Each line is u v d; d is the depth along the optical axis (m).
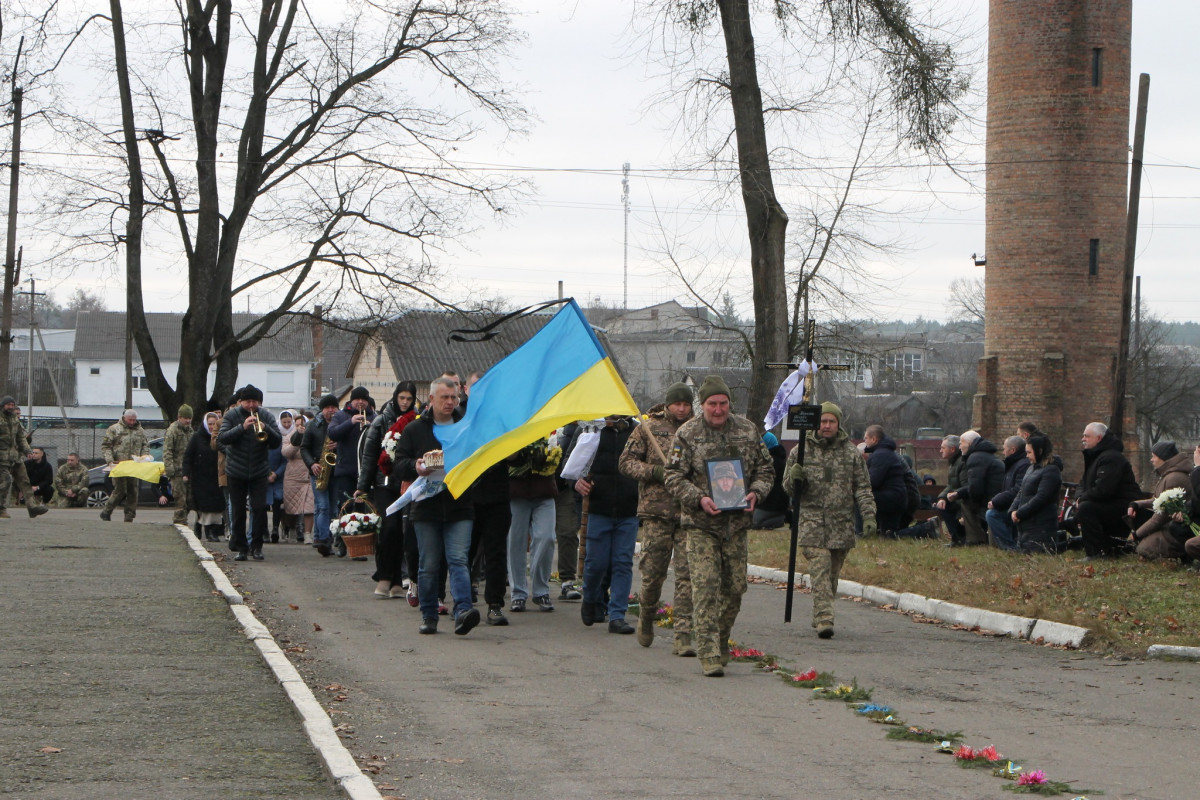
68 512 25.11
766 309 21.73
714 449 8.56
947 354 95.75
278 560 15.44
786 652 9.35
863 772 5.79
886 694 7.78
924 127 21.48
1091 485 13.98
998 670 8.67
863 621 11.20
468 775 5.68
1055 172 38.09
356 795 5.07
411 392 12.30
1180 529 13.09
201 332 28.58
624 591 10.16
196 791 5.16
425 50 28.42
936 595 11.82
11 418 19.95
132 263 28.78
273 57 28.80
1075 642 9.62
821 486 10.35
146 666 7.80
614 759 6.00
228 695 7.07
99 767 5.48
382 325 30.34
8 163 30.23
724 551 8.61
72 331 85.12
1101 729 6.82
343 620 10.53
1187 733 6.73
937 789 5.51
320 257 28.97
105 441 21.16
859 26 21.16
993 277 39.44
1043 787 5.47
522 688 7.79
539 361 9.78
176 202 28.77
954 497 16.42
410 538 11.18
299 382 77.44
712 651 8.28
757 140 21.72
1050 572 12.57
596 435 10.24
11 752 5.68
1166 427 69.69
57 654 8.09
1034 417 38.47
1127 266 30.92
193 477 17.81
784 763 5.95
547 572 11.45
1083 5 37.78
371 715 6.93
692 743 6.36
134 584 11.66
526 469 11.30
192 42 28.44
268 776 5.45
